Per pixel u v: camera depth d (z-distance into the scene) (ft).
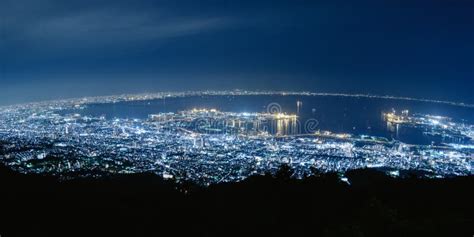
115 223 35.94
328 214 36.70
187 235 33.94
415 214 35.17
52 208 37.70
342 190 44.91
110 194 47.96
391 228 30.37
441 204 38.37
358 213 34.27
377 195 42.47
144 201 44.73
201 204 42.19
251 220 36.42
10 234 30.68
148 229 35.01
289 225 34.94
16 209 35.78
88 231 33.68
